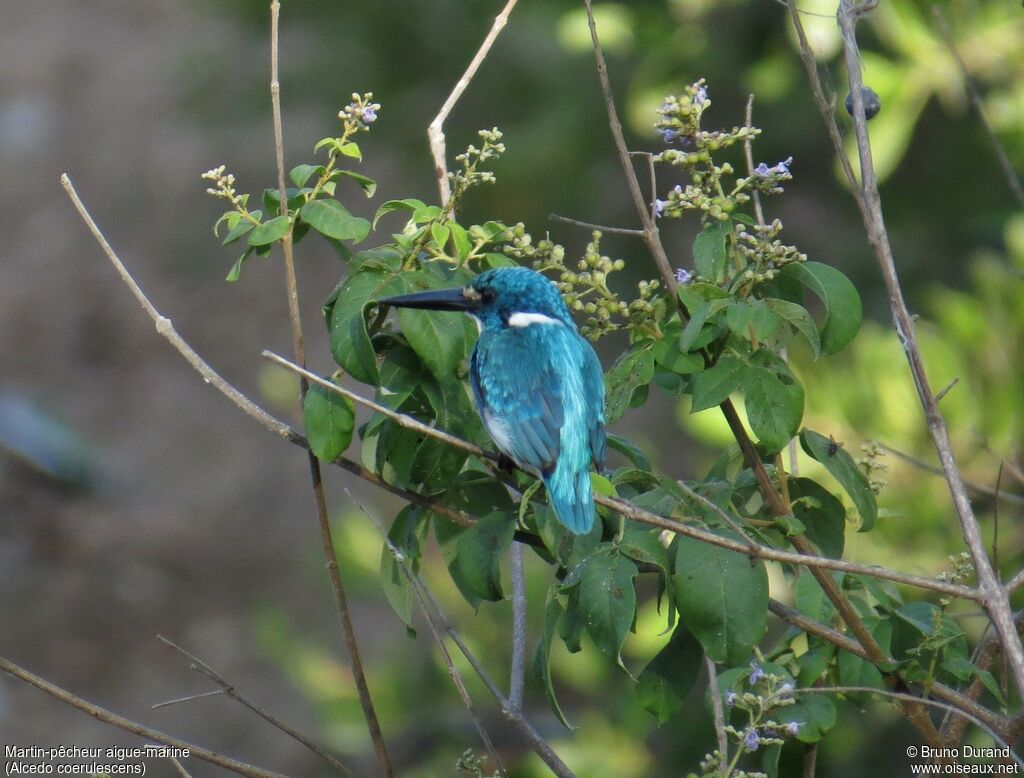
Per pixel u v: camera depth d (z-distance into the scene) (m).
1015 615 6.40
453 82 13.83
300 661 11.76
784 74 12.91
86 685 20.98
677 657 6.43
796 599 6.84
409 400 6.79
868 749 9.91
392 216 23.84
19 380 28.94
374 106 6.17
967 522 5.34
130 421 28.02
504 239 6.46
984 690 8.38
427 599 7.54
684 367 6.11
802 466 8.91
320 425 6.15
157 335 30.22
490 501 6.94
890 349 9.04
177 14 40.53
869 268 13.93
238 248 28.41
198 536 24.73
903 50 11.16
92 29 40.75
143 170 34.00
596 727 10.69
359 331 5.93
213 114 14.65
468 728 11.13
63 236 33.06
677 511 6.39
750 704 5.93
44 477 25.41
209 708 20.34
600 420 7.28
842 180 11.36
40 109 37.28
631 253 14.91
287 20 13.99
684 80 13.15
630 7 13.41
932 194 13.60
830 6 10.63
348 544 11.45
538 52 13.71
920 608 6.71
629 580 5.77
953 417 8.88
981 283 9.63
